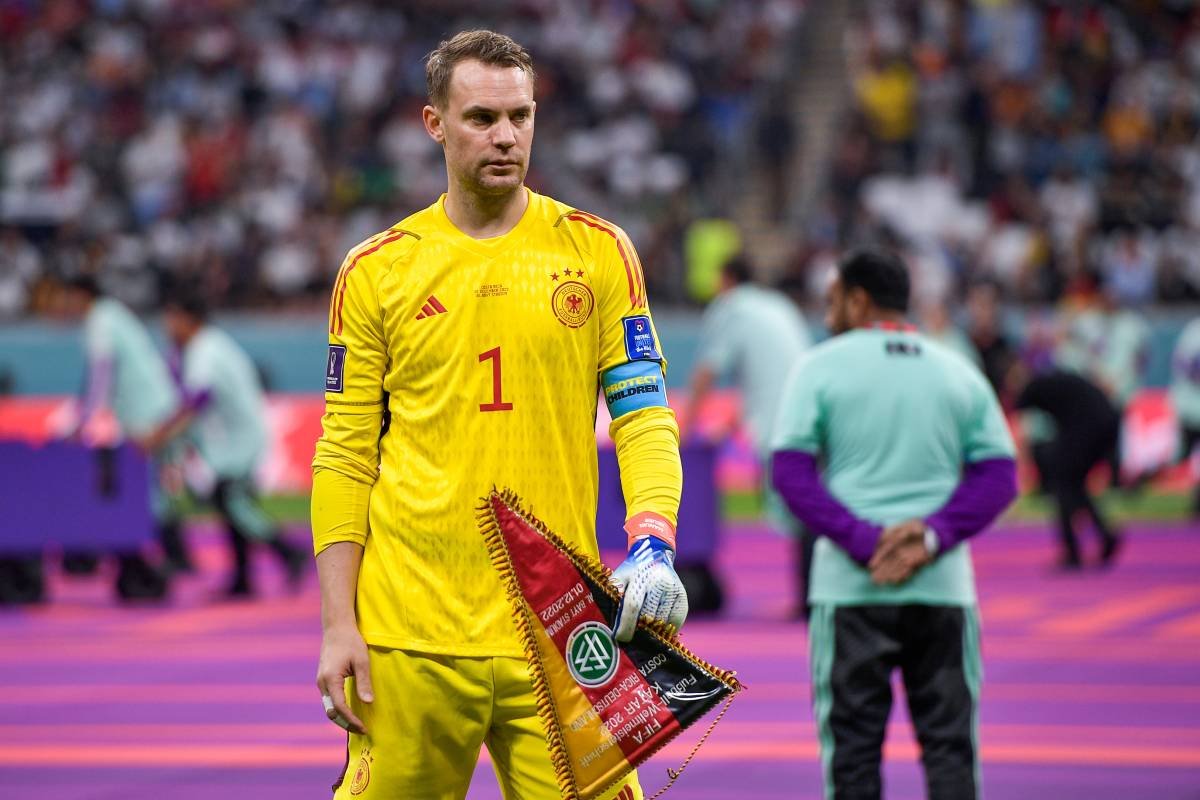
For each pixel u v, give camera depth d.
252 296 95.19
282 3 114.00
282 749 31.59
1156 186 98.50
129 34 112.12
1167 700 34.94
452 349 15.25
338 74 110.06
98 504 52.47
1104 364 73.44
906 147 100.38
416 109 106.06
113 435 74.31
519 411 15.25
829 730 21.08
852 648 21.02
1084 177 99.81
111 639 45.81
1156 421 83.69
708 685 14.84
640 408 15.49
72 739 32.66
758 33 109.19
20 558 52.81
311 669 40.72
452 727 15.40
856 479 21.53
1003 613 47.38
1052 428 68.00
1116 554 57.41
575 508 15.48
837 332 22.58
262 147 104.00
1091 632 43.91
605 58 108.81
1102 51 105.75
